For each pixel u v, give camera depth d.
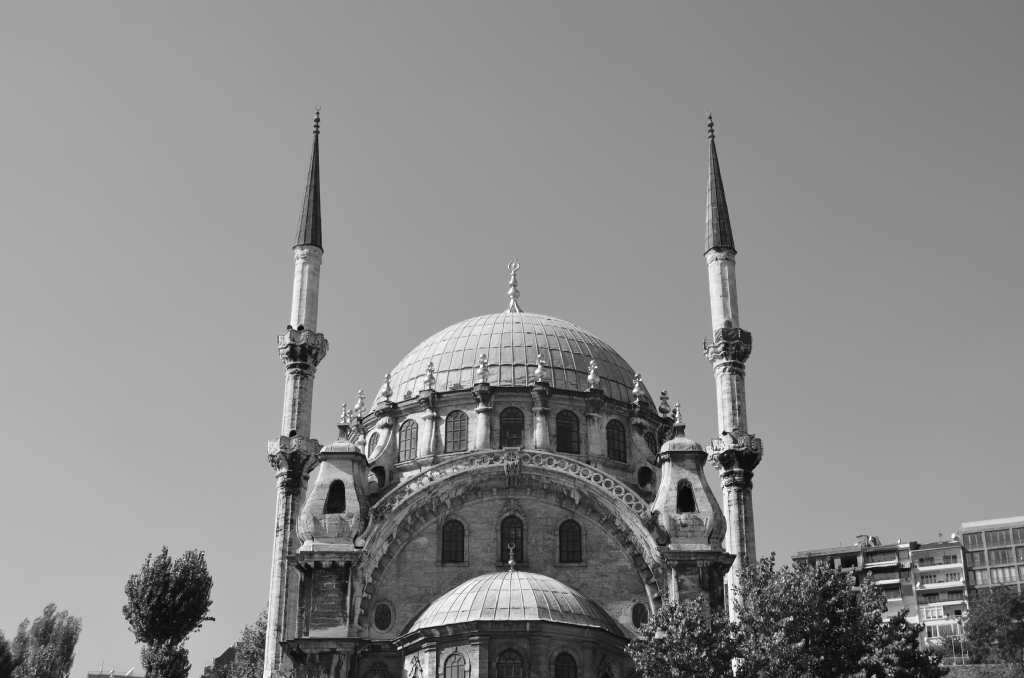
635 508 72.88
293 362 82.88
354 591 70.81
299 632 70.44
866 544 170.38
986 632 105.69
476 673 63.25
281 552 76.25
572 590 69.44
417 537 74.56
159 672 86.88
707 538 70.56
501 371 85.44
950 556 160.75
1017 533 161.25
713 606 68.62
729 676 56.16
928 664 60.31
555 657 64.50
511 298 96.69
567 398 83.12
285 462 78.44
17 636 134.62
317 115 96.12
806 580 58.69
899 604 160.62
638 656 58.00
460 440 82.44
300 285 86.94
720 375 81.19
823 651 56.78
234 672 94.06
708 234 86.88
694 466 73.31
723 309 83.69
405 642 67.94
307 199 90.88
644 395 87.62
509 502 75.38
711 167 89.75
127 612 90.62
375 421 87.44
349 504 72.19
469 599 66.88
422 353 90.50
